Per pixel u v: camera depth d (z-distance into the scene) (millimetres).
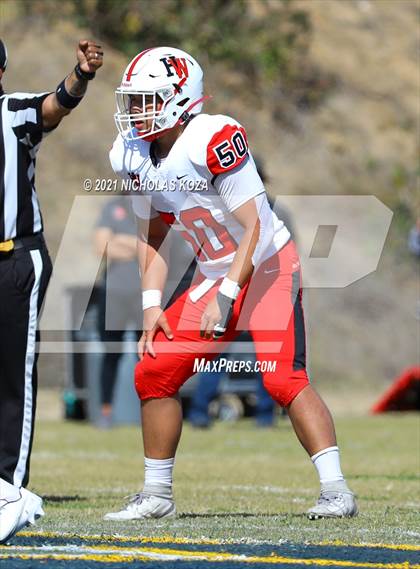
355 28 83500
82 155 62219
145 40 72750
